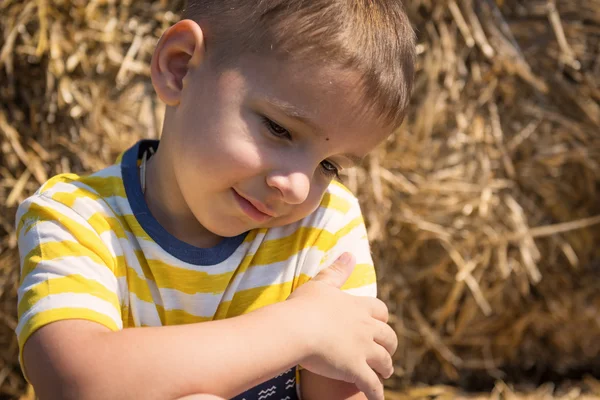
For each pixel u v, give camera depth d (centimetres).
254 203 96
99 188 105
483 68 189
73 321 89
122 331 88
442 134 188
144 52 176
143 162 110
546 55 192
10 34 168
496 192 190
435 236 187
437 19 187
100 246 98
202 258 104
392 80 98
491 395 189
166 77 103
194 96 99
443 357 195
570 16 193
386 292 188
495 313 196
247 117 95
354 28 96
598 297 198
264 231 109
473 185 187
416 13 186
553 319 198
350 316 99
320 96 93
